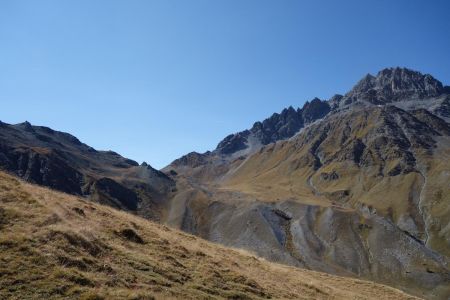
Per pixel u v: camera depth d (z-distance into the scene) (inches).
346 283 2210.9
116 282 890.1
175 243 1412.4
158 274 1043.3
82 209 1363.2
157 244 1318.9
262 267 1713.8
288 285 1523.1
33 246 906.1
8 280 761.6
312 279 1914.4
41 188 1454.2
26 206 1114.7
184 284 1047.6
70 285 801.6
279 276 1636.3
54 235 983.6
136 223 1473.9
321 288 1663.4
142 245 1252.5
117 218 1427.2
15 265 813.2
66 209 1242.6
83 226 1154.0
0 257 824.3
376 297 1968.5
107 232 1222.9
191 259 1302.9
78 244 1001.5
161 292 924.6
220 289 1112.2
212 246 1802.4
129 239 1256.8
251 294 1166.3
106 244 1093.1
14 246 879.7
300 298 1332.4
